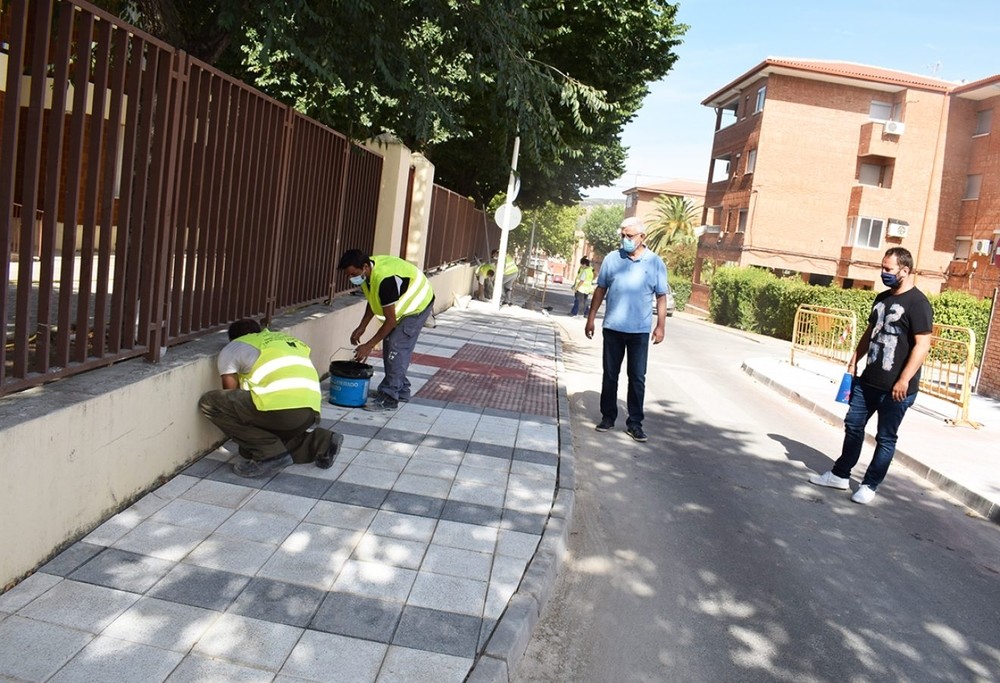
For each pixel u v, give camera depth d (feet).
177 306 17.19
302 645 11.05
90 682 9.70
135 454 14.79
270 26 21.81
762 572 16.62
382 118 32.58
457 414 25.07
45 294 12.53
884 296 22.35
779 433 30.94
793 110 116.26
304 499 16.24
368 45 25.93
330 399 24.29
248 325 17.62
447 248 60.75
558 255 270.46
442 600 12.84
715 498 21.34
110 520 14.10
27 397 12.55
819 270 118.11
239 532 14.32
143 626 11.02
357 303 30.71
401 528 15.43
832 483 23.58
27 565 11.86
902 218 113.39
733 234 126.11
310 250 25.99
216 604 11.83
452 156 82.23
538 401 29.07
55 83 11.85
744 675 12.54
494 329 51.49
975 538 20.63
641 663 12.62
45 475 11.96
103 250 13.94
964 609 15.88
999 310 48.55
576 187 108.47
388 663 10.89
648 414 31.71
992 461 28.50
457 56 29.17
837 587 16.24
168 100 15.06
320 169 25.88
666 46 63.62
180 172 16.40
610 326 26.50
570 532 17.71
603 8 56.54
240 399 16.88
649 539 17.87
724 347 67.56
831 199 117.19
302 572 13.15
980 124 110.22
